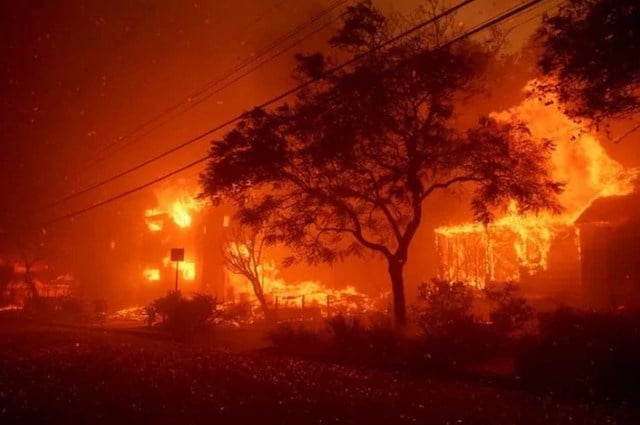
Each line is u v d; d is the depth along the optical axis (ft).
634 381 38.37
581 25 45.80
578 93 48.47
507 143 57.82
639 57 43.47
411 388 40.04
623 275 73.92
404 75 57.98
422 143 58.70
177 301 88.02
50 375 44.60
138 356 56.85
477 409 33.22
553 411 32.91
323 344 60.59
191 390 38.73
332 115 58.34
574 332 45.16
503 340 51.49
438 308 55.93
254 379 43.29
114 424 29.63
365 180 61.62
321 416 31.30
